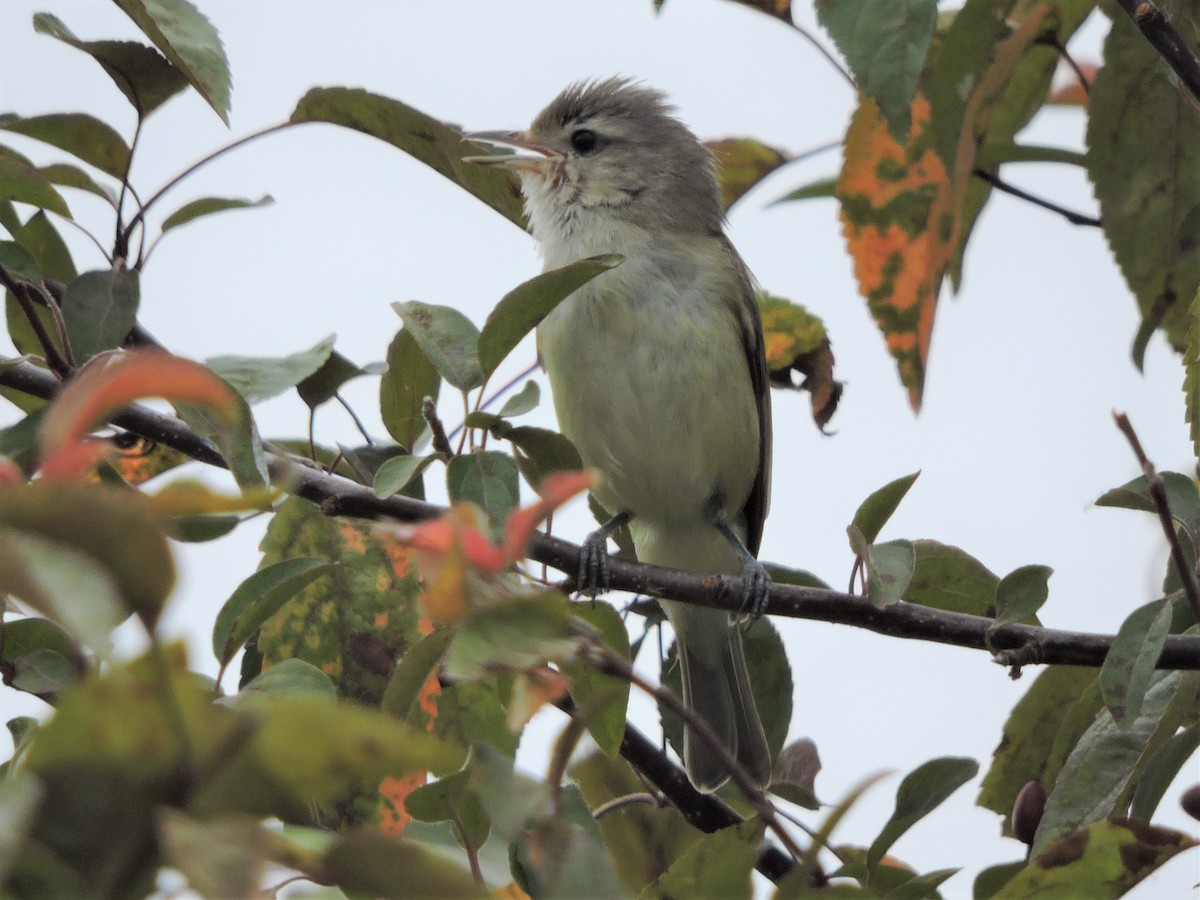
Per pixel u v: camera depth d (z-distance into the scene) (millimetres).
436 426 7258
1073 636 7363
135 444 8883
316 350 8227
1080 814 7078
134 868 2758
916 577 8375
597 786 9188
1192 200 8352
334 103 8352
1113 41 8203
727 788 9883
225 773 2768
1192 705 7148
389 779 6730
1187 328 8555
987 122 7250
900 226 7895
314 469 8406
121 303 7566
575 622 3781
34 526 2654
